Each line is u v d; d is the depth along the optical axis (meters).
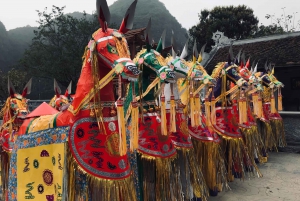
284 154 8.62
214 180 4.89
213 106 5.09
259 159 7.23
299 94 12.20
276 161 7.70
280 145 8.93
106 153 2.85
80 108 2.89
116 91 4.61
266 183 5.71
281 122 8.93
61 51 19.73
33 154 3.30
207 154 4.85
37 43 20.33
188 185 4.21
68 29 21.42
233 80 5.46
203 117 5.09
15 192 3.43
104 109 2.92
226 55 12.46
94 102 2.85
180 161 4.30
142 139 3.75
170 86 3.87
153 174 3.91
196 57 4.43
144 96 3.85
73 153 2.81
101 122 2.85
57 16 20.84
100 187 2.80
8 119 4.87
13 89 4.87
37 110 3.82
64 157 2.86
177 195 3.89
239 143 5.57
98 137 2.87
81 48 19.75
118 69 2.59
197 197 4.32
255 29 27.12
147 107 3.86
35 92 26.28
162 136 3.82
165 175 3.72
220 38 13.32
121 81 2.74
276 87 8.33
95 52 2.76
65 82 20.28
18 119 4.79
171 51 4.64
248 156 5.92
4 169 4.95
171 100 3.78
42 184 3.18
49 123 3.18
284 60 10.24
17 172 3.45
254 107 6.56
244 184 5.62
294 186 5.53
